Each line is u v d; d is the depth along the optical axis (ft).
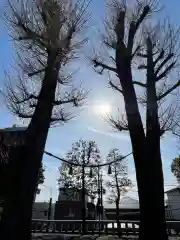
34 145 29.78
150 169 34.12
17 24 34.88
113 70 41.32
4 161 35.37
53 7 36.17
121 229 60.34
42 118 31.22
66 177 105.70
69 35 36.47
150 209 32.60
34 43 35.45
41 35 34.86
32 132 30.37
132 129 36.76
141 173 34.37
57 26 35.50
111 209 147.43
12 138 38.52
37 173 29.35
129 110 37.73
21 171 28.50
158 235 31.45
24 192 27.53
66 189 109.29
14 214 26.32
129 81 39.37
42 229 71.97
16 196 27.22
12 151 35.06
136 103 38.19
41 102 32.14
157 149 35.22
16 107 35.58
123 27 42.19
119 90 39.99
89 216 133.59
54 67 34.14
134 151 35.83
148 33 42.27
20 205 26.86
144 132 37.01
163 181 34.30
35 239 41.68
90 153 93.50
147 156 34.81
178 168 120.78
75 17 37.55
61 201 144.25
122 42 41.29
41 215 151.33
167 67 39.34
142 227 32.37
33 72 35.86
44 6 35.94
